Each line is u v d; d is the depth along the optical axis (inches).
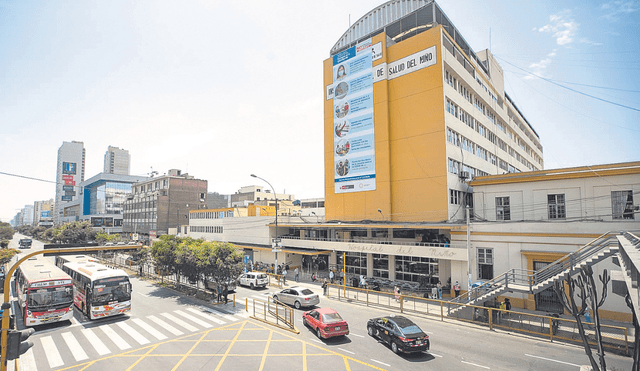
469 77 1413.6
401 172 1290.6
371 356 583.8
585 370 496.4
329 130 1542.8
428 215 1202.6
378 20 1582.2
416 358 572.4
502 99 1915.6
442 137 1183.6
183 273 1133.1
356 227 1360.7
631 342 619.8
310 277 1416.1
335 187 1494.8
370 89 1395.2
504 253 954.1
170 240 1233.4
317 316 705.0
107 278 828.0
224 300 1008.9
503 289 762.8
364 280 1182.3
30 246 3034.0
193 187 3248.0
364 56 1425.9
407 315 852.6
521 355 580.7
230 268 968.9
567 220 887.7
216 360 571.8
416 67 1270.9
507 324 753.6
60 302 776.3
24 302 786.8
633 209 855.7
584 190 926.4
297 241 1501.0
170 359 578.6
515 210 1042.1
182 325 776.3
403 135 1294.3
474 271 1003.3
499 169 1772.9
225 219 2034.9
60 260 1283.2
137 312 893.8
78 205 5359.3
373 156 1363.2
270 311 862.5
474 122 1489.9
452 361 558.3
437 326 756.0
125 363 564.4
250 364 553.0
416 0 1460.4
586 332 694.5
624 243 470.3
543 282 717.3
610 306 791.7
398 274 1248.8
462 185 1289.4
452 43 1310.3
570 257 701.9
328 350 612.7
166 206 3068.4
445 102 1200.2
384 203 1314.0
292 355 590.2
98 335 711.1
